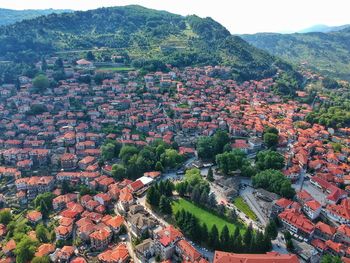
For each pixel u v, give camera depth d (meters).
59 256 189.38
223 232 187.00
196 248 191.38
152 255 188.50
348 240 196.00
